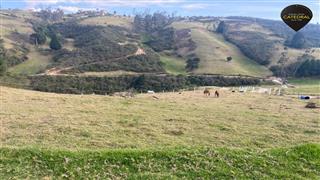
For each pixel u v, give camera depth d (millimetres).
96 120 31453
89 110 36625
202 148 15234
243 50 173125
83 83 107500
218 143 25672
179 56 161375
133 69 132750
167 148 15367
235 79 119750
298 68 137625
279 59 155750
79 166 13562
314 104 45938
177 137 26922
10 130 26203
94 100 45312
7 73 100125
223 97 56500
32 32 186000
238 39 199000
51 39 165625
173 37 194000
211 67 141750
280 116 37406
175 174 13211
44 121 29812
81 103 41781
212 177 13125
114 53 148000
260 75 135875
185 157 14180
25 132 25797
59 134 25719
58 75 111875
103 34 181375
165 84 110438
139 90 105125
